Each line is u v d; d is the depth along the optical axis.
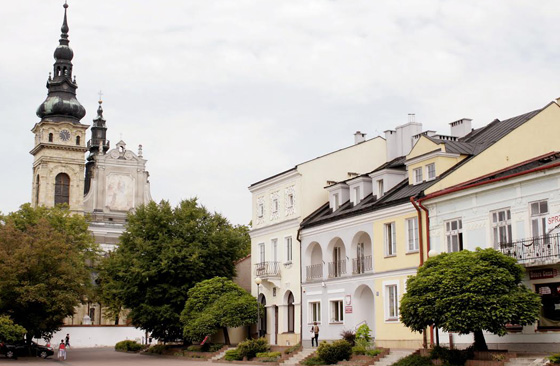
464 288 27.23
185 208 58.12
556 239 28.48
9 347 52.66
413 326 29.38
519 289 27.75
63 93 116.31
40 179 111.31
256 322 50.25
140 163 115.56
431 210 36.00
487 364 27.98
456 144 39.09
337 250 46.22
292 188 50.75
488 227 32.22
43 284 52.78
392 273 39.06
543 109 38.91
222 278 52.97
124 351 69.19
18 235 56.22
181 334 56.88
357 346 36.59
